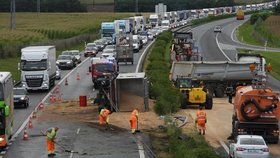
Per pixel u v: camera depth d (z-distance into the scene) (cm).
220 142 5003
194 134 5075
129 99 6475
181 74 7969
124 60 11119
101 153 4434
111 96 6462
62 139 4975
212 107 6956
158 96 7012
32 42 14638
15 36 16200
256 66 7962
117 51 11125
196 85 7456
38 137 5072
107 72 8456
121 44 11381
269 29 19588
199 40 17100
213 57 12412
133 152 4469
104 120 5647
